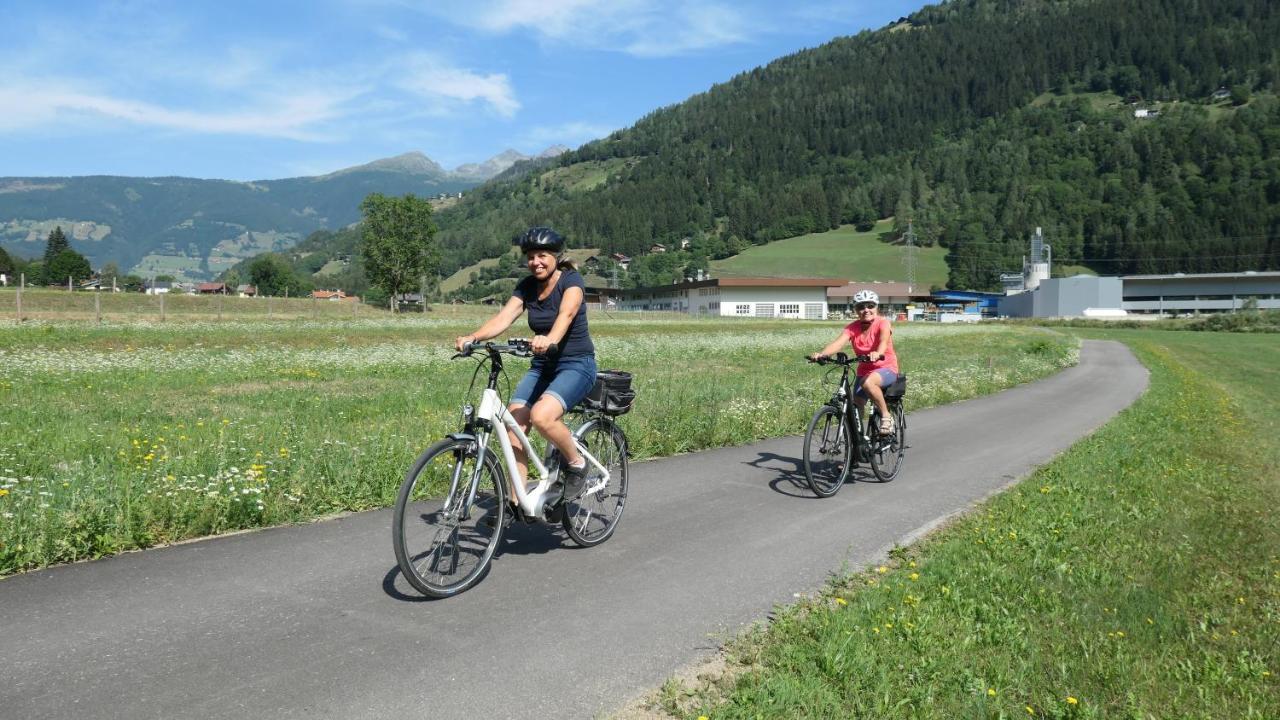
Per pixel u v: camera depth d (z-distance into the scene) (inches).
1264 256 5738.2
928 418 526.9
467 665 135.1
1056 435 464.4
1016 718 128.0
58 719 110.8
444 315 2844.5
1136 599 183.0
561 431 186.7
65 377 617.0
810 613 162.6
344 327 1455.5
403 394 535.2
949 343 1685.5
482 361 180.5
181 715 113.9
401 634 146.0
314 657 134.6
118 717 112.4
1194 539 239.1
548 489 192.1
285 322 1614.2
